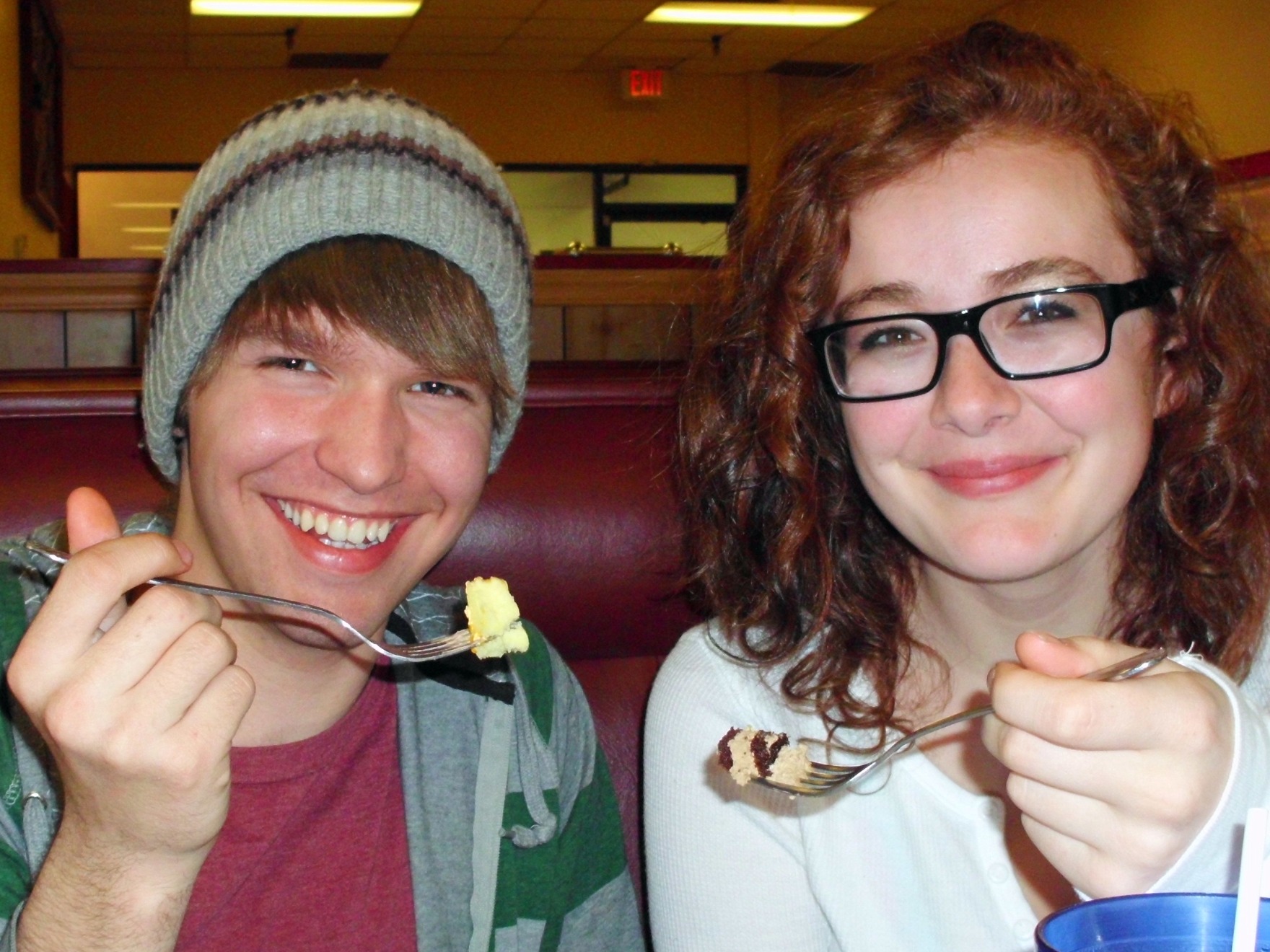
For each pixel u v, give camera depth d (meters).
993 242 0.55
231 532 0.56
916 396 0.56
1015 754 0.44
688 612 0.79
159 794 0.45
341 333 0.54
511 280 0.60
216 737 0.45
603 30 4.41
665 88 5.06
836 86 0.69
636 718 0.78
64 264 1.96
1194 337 0.61
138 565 0.45
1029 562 0.56
